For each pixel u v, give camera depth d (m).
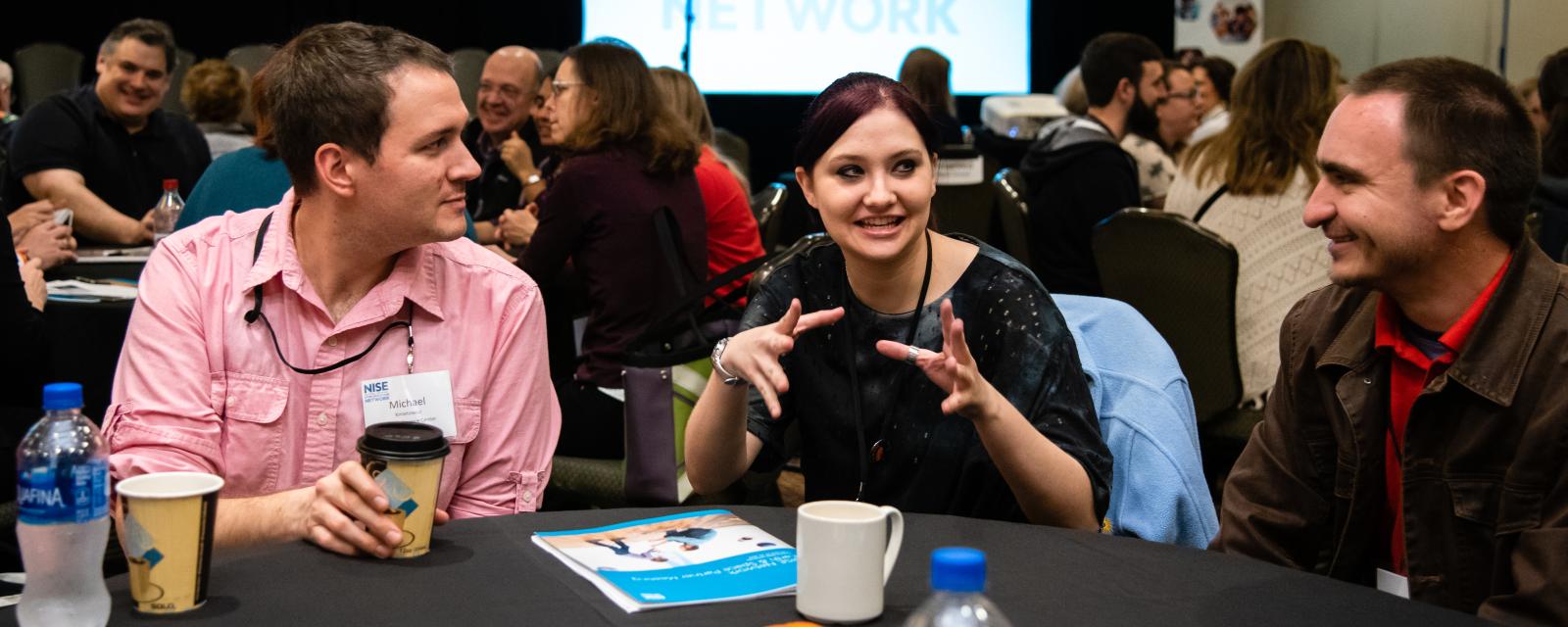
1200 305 3.00
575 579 1.25
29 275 2.61
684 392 1.99
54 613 1.11
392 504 1.28
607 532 1.40
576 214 2.87
